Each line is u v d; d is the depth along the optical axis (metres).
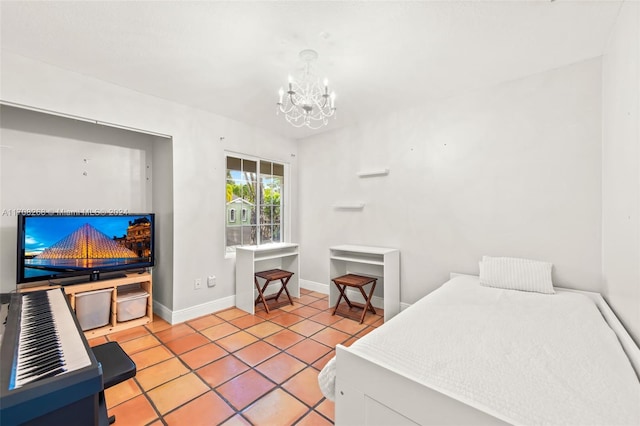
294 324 3.04
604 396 1.00
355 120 3.71
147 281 3.11
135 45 2.01
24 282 2.42
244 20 1.74
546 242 2.45
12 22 1.75
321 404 1.78
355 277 3.46
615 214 1.86
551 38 1.96
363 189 3.73
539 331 1.55
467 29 1.85
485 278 2.49
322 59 2.21
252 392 1.89
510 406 0.96
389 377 1.14
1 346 0.86
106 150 3.08
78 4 1.60
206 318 3.22
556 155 2.40
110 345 1.59
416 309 1.91
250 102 3.08
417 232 3.23
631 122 1.56
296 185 4.55
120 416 1.67
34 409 0.62
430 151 3.12
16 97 2.11
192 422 1.62
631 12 1.52
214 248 3.43
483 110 2.76
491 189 2.73
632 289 1.54
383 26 1.80
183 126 3.13
